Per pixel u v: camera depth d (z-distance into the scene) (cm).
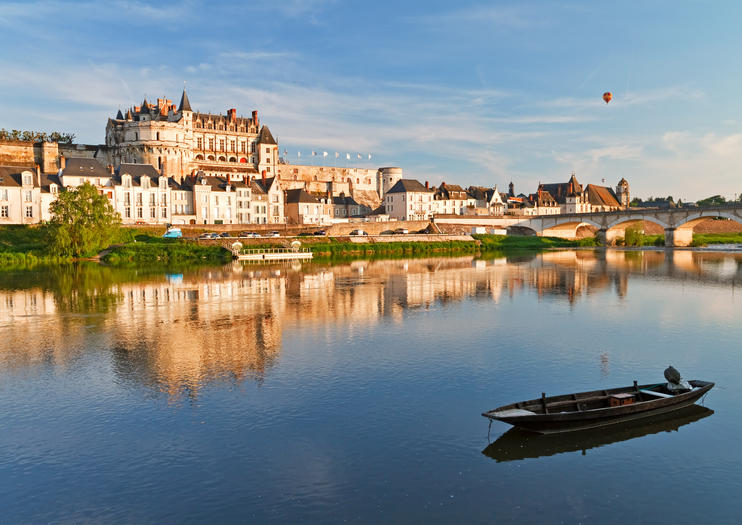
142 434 2547
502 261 11612
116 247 11181
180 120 16838
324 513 1931
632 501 2011
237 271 9381
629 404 2541
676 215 15712
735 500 2017
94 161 13150
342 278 8356
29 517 1920
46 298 6356
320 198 18388
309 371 3450
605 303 5938
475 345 4088
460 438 2488
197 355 3856
